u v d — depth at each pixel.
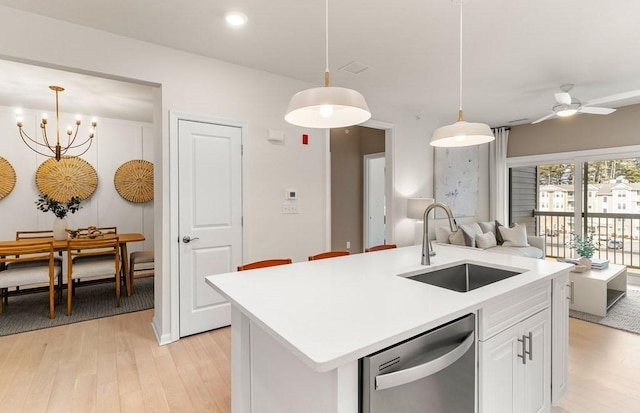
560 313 1.86
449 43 2.74
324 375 0.96
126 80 2.67
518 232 4.95
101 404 1.95
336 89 1.38
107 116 4.89
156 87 2.88
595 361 2.46
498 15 2.32
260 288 1.49
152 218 5.41
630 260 4.76
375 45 2.77
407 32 2.56
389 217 4.69
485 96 4.15
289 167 3.48
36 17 2.29
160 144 2.81
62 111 4.61
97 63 2.49
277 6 2.20
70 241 3.39
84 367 2.37
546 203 5.60
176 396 2.04
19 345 2.70
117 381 2.19
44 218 4.61
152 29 2.50
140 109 4.52
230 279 1.65
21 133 4.45
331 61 3.09
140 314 3.43
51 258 3.31
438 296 1.35
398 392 1.02
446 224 5.32
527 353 1.57
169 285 2.78
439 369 1.06
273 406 1.26
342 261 2.10
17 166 4.45
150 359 2.49
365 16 2.32
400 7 2.21
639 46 2.81
